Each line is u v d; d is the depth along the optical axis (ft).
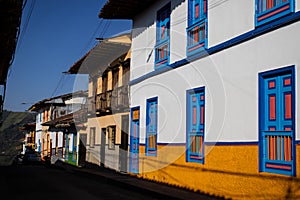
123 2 48.78
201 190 35.60
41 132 135.85
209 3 36.58
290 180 25.89
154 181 44.78
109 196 37.27
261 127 28.96
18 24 37.70
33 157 106.42
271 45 28.53
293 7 26.89
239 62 31.83
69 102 112.78
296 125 25.90
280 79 27.99
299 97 25.84
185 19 40.83
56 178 56.03
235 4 32.86
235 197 31.04
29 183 48.44
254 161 29.37
